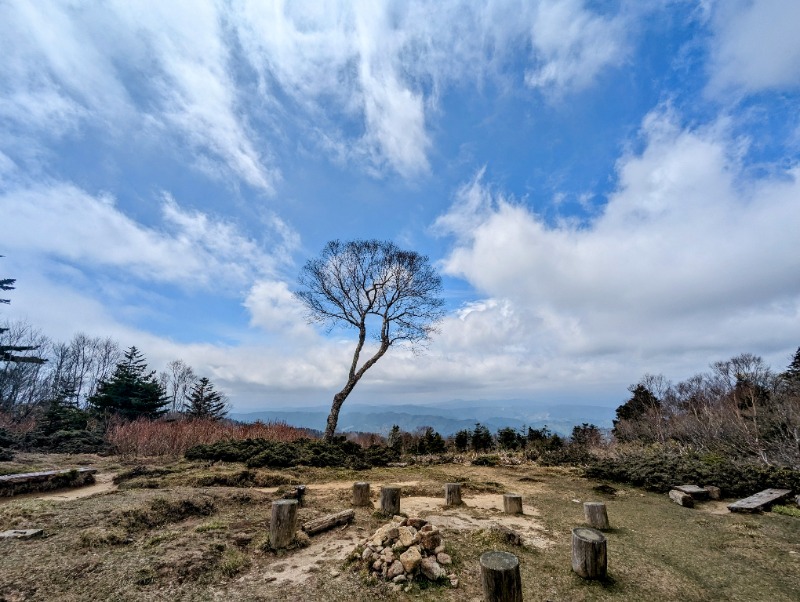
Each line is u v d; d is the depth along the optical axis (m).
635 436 25.98
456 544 5.55
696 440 19.16
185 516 6.61
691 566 5.08
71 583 4.07
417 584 4.30
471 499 8.96
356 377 20.16
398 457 16.39
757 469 9.96
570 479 12.09
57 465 11.22
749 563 5.22
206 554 4.87
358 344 21.27
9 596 3.78
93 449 15.79
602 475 12.02
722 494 9.45
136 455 14.05
